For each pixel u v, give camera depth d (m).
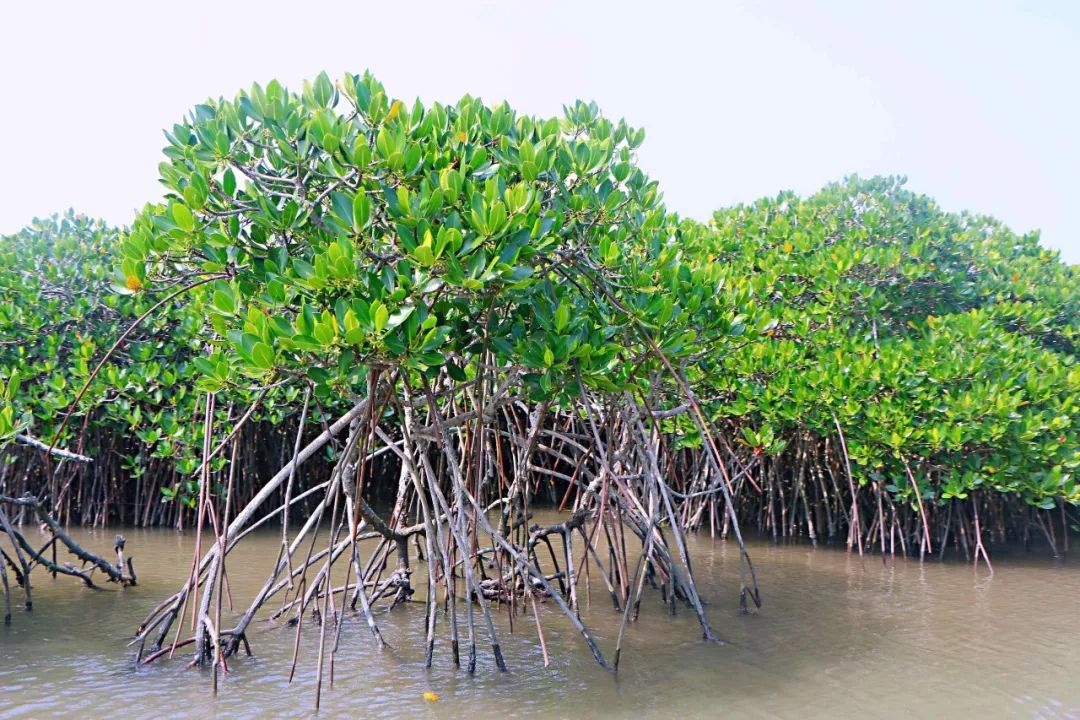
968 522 11.51
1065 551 11.43
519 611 7.81
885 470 11.34
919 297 13.35
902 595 8.66
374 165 5.42
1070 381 10.66
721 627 7.34
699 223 14.74
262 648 6.60
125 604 7.79
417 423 6.88
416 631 7.09
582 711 5.28
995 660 6.38
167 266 5.87
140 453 12.33
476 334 5.99
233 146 5.72
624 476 8.12
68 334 12.30
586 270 6.36
